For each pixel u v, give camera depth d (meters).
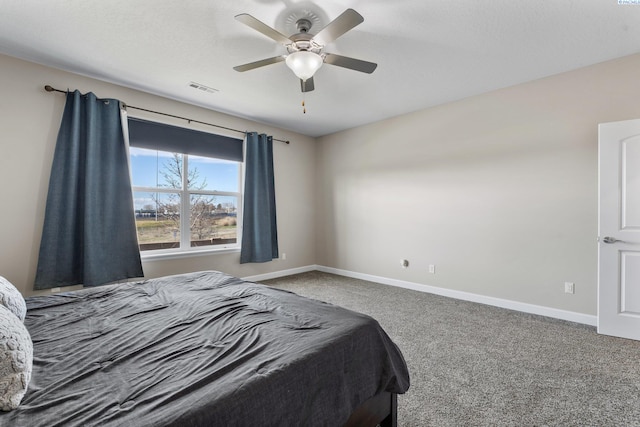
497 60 2.63
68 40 2.34
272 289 1.95
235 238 4.38
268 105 3.76
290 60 1.99
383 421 1.43
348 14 1.66
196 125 3.78
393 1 1.90
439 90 3.29
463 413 1.55
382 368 1.32
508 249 3.20
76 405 0.80
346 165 4.85
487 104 3.33
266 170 4.45
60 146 2.76
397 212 4.20
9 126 2.57
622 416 1.51
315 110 3.95
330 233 5.10
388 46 2.41
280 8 1.98
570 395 1.69
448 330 2.62
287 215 4.89
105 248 2.98
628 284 2.41
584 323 2.74
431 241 3.83
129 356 1.07
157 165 3.59
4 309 1.04
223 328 1.32
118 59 2.64
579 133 2.77
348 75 2.92
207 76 2.96
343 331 1.26
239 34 2.27
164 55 2.57
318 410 1.00
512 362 2.06
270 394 0.89
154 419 0.73
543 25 2.13
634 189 2.38
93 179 2.89
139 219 3.44
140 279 3.32
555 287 2.91
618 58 2.58
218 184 4.17
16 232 2.61
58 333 1.27
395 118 4.20
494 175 3.29
